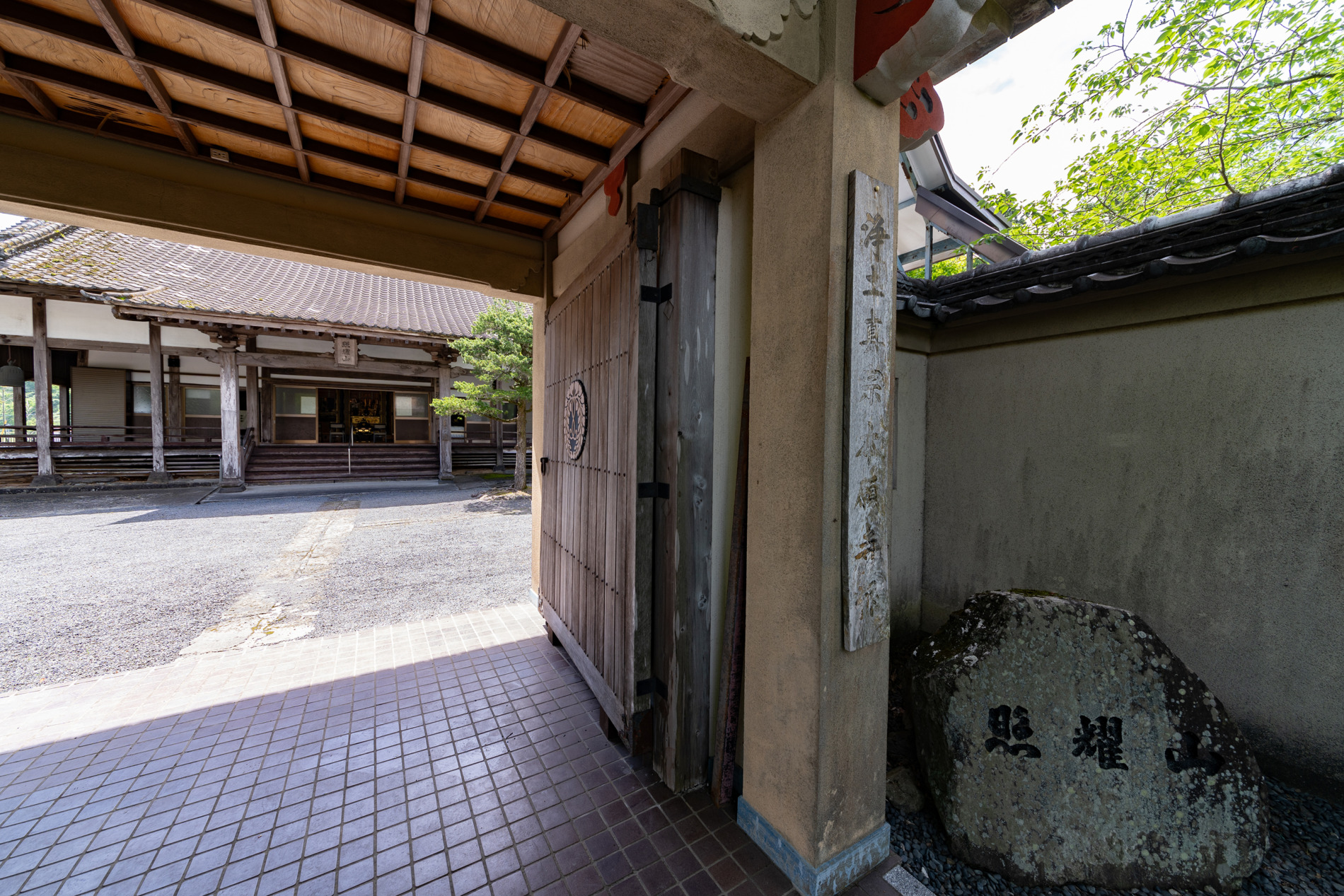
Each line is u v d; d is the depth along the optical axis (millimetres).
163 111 2479
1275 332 2211
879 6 1509
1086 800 1824
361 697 3066
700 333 2215
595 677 2799
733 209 2213
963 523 3439
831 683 1670
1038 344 3049
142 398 13828
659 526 2332
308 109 2482
